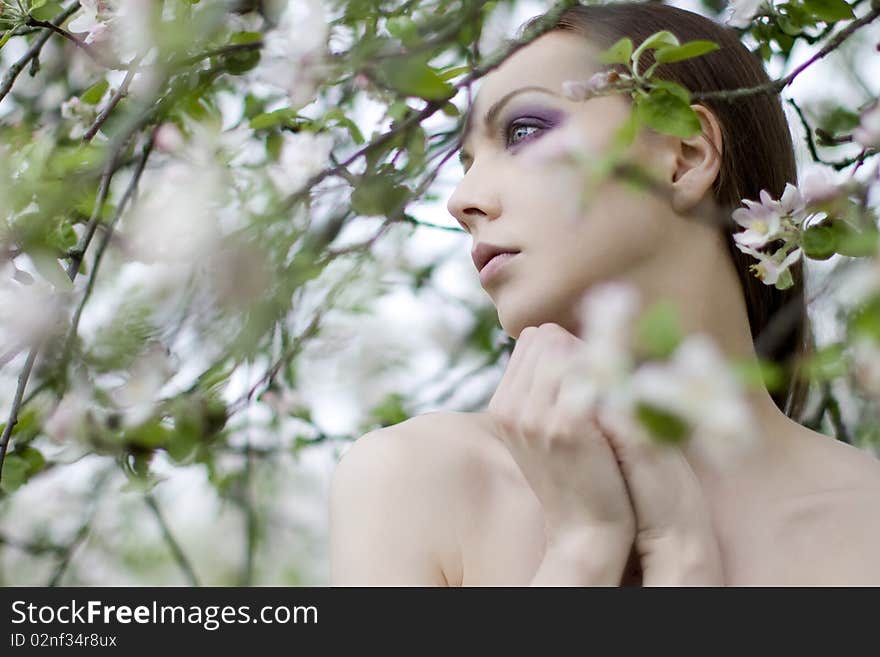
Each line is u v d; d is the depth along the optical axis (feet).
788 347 5.37
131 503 10.11
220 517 8.77
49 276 5.20
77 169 5.42
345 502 4.83
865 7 5.67
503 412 4.45
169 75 5.48
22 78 7.97
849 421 6.77
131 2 5.52
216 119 6.22
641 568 4.55
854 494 4.79
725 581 4.59
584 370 3.08
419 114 5.51
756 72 5.54
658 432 2.96
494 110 5.07
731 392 2.93
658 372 2.95
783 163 5.53
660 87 4.29
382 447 4.94
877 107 4.48
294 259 6.28
